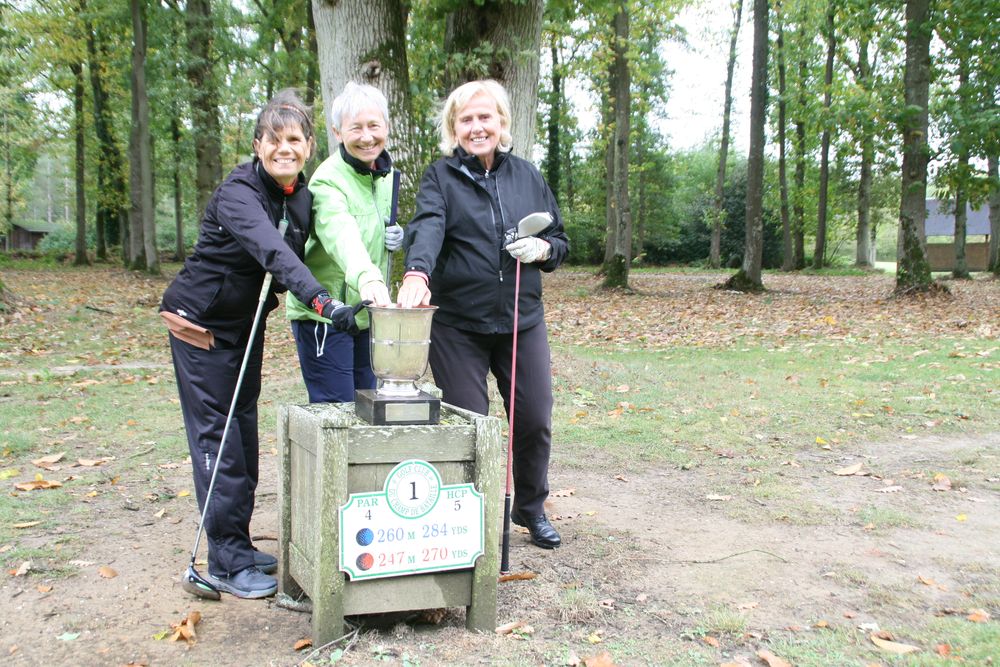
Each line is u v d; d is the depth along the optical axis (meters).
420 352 2.67
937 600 3.07
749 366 8.72
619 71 20.06
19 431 5.80
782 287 22.55
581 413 6.51
